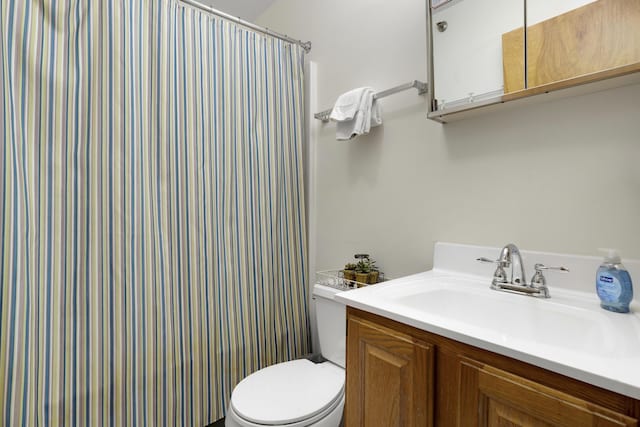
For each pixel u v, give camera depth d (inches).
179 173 54.6
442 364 28.0
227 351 59.7
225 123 60.7
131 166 49.6
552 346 23.7
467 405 26.3
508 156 42.3
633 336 25.8
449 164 48.6
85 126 45.8
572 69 34.5
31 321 41.3
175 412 52.9
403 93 55.0
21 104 41.3
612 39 32.0
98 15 47.1
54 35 43.7
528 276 39.6
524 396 23.2
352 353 36.1
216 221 59.0
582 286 35.6
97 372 45.8
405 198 54.8
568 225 37.5
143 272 50.1
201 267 56.8
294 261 71.1
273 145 67.9
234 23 63.1
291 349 69.9
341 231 67.7
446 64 45.1
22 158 41.1
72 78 44.9
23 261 40.9
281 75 70.1
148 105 51.4
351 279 56.1
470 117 45.9
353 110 55.1
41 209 42.4
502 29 39.8
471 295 39.4
